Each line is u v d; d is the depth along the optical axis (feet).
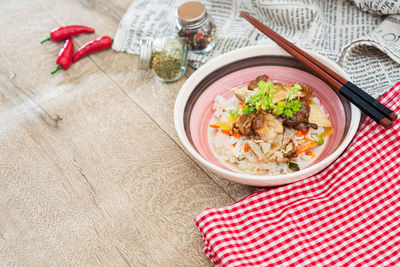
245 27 2.30
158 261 1.80
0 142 2.15
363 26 2.17
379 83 1.98
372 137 1.82
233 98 2.03
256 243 1.73
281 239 1.73
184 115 1.91
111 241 1.85
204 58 2.22
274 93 1.89
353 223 1.75
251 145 1.87
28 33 2.48
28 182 2.02
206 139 1.97
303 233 1.74
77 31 2.40
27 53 2.41
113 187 1.96
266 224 1.76
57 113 2.19
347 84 1.79
